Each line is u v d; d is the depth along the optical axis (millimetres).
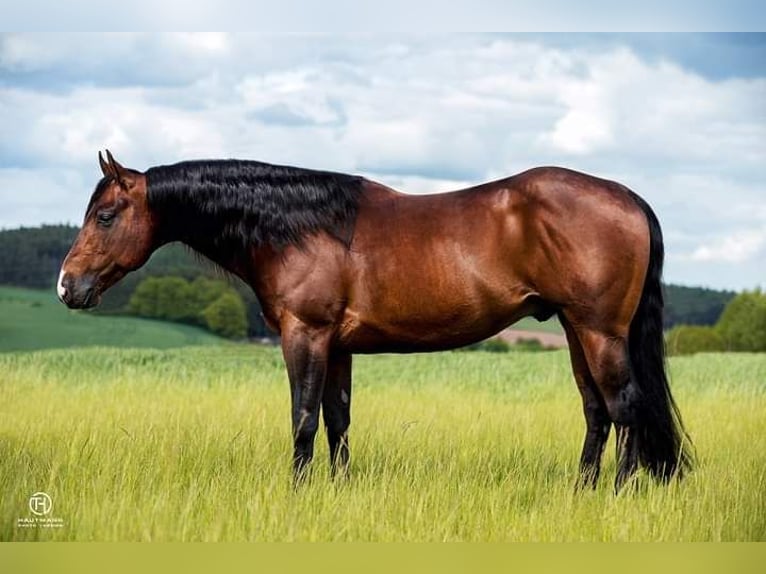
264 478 7441
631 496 6844
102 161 7637
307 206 7320
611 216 6961
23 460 8266
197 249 7836
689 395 17172
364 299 7227
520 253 7059
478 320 7207
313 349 7270
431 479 7598
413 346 7410
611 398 7066
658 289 7188
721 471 7836
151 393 15430
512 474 7848
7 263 59438
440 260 7090
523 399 16453
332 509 6578
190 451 8391
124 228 7582
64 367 21766
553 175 7102
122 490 7098
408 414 12148
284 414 11781
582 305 6977
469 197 7254
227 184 7461
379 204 7359
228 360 24172
